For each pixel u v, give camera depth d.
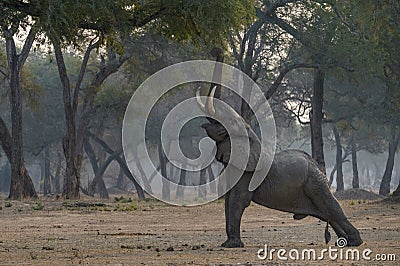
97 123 64.88
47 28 17.45
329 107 63.25
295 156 15.73
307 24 44.00
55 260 14.12
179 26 19.97
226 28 19.36
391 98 46.78
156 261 13.59
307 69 62.53
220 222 26.78
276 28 48.66
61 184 96.94
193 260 13.68
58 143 78.62
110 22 19.11
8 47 41.34
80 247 17.19
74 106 43.47
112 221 27.22
